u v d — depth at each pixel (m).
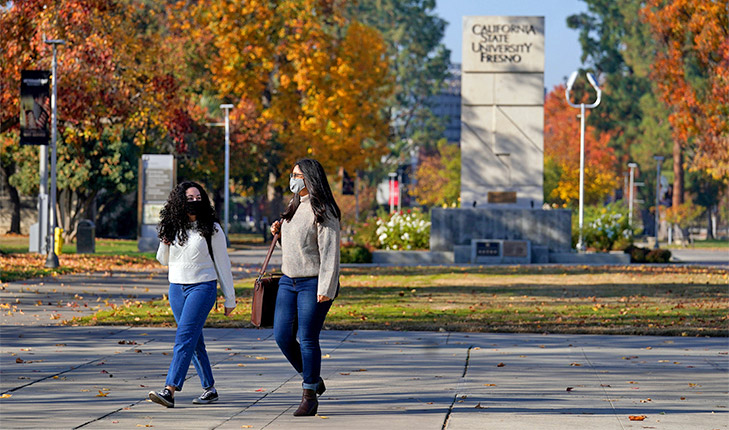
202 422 13.35
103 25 60.50
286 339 14.05
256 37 101.75
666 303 34.34
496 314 29.56
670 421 13.67
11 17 53.62
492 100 67.44
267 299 14.30
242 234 151.62
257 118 105.88
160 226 14.62
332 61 106.19
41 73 50.38
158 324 25.56
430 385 16.56
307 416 13.79
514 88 67.38
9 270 45.81
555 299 35.91
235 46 101.25
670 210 145.38
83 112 58.50
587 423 13.45
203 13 104.12
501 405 14.74
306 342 13.83
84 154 84.88
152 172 72.94
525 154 67.19
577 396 15.58
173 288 14.62
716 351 21.33
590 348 21.69
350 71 103.19
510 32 67.44
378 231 68.81
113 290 37.91
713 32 91.62
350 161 108.75
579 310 31.16
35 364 18.50
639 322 27.42
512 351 21.09
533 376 17.61
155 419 13.54
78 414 13.83
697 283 46.34
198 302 14.41
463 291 40.16
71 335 23.06
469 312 30.25
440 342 22.66
